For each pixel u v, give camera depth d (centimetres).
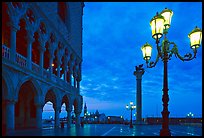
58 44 2605
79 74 3459
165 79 810
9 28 1783
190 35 876
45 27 2202
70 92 2925
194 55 870
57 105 2444
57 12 2556
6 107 1543
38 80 1961
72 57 3122
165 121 785
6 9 1566
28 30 1848
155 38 798
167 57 825
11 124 1539
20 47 2305
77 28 3409
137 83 4434
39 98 1978
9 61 1511
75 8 3334
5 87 1505
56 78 2469
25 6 1809
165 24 855
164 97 800
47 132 1909
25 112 2384
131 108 3616
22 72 1686
